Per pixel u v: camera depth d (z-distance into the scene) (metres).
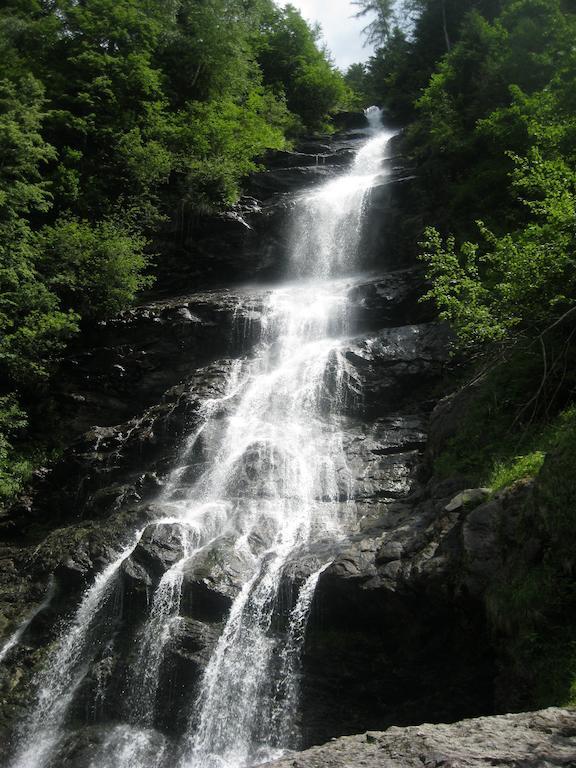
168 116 29.34
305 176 28.02
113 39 30.02
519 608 7.77
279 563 11.39
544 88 21.20
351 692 9.79
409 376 16.16
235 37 33.66
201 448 15.30
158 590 11.54
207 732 9.99
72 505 16.53
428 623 9.38
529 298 11.68
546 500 8.10
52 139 27.45
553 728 5.28
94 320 21.78
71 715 10.99
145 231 25.00
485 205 19.16
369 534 11.34
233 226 24.50
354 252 23.08
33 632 12.77
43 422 19.97
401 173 25.25
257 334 19.33
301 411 16.17
